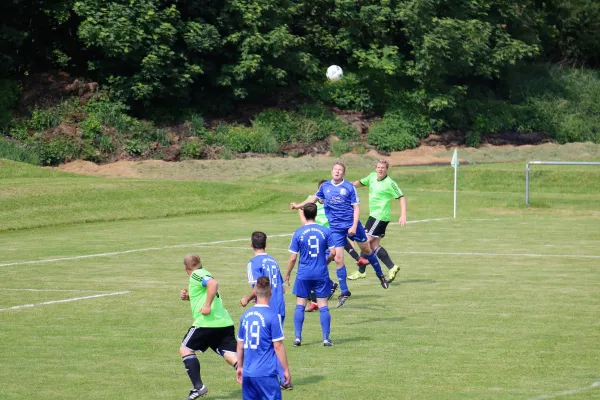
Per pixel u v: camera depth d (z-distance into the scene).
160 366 27.59
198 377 23.75
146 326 33.62
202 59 133.25
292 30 146.38
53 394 24.31
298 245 30.42
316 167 118.50
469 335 31.50
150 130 121.19
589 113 155.62
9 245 58.69
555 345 29.73
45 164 109.75
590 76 166.12
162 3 127.50
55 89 121.38
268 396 20.27
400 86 143.88
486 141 141.50
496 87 157.00
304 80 144.12
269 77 133.00
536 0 171.38
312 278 30.20
